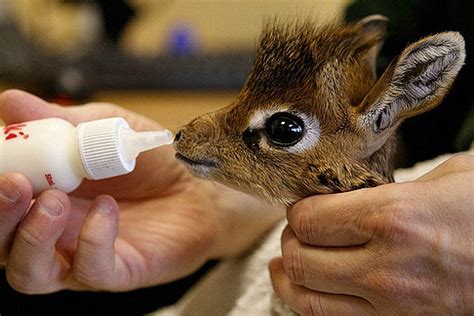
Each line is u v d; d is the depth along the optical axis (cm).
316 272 52
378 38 56
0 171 53
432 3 78
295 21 54
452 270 50
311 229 52
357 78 53
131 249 63
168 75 127
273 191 53
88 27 151
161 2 163
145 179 66
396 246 50
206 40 166
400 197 50
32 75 120
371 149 52
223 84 125
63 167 53
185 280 85
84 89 117
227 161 53
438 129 80
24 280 57
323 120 52
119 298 84
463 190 50
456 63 50
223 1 165
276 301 59
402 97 51
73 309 84
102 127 54
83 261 58
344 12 80
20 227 54
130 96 120
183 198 67
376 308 51
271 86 53
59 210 54
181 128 55
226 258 69
